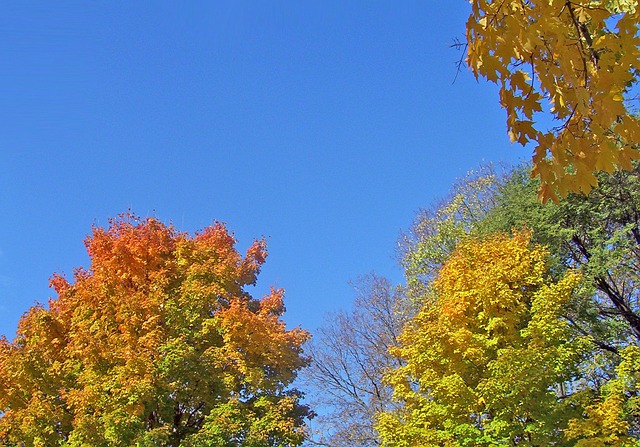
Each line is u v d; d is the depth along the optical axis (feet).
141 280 56.49
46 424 45.91
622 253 55.88
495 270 47.65
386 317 91.50
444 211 91.50
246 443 46.98
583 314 58.03
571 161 12.63
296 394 57.93
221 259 60.49
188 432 50.70
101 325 51.31
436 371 47.19
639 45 11.75
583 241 62.54
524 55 12.00
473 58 12.37
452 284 50.85
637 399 41.50
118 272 55.21
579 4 11.91
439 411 44.91
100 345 48.93
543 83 12.02
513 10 11.87
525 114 12.71
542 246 55.72
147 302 52.16
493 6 11.96
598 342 57.00
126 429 43.65
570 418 41.47
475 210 91.61
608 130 13.56
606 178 57.11
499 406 41.86
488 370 45.01
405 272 90.07
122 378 45.39
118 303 51.98
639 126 11.96
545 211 61.46
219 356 51.24
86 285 54.39
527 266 48.39
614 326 58.23
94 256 56.75
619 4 15.47
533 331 44.27
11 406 48.55
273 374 55.36
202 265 57.93
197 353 51.24
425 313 51.11
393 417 47.55
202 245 61.00
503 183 89.97
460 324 47.52
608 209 59.06
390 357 87.66
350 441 81.71
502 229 67.82
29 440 45.75
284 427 48.52
